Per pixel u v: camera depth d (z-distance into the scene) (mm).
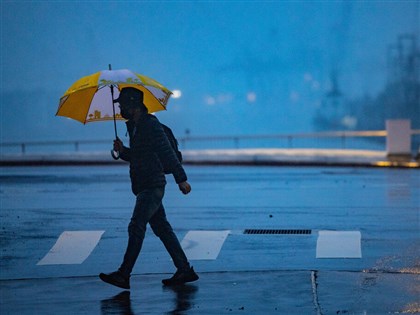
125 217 37344
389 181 54656
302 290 22469
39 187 51906
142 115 22422
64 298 22250
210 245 30094
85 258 28391
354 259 27219
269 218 36656
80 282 24359
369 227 33875
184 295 22203
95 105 23156
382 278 23859
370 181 54812
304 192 47562
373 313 19844
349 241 30500
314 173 63000
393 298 21328
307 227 34000
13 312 20766
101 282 24266
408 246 29484
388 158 73438
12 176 61812
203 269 26000
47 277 25328
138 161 22406
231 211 39031
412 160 72688
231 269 25953
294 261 27078
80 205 41750
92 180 57344
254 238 31484
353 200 43188
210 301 21422
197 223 35250
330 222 35281
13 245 30891
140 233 22250
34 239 32062
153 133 22234
